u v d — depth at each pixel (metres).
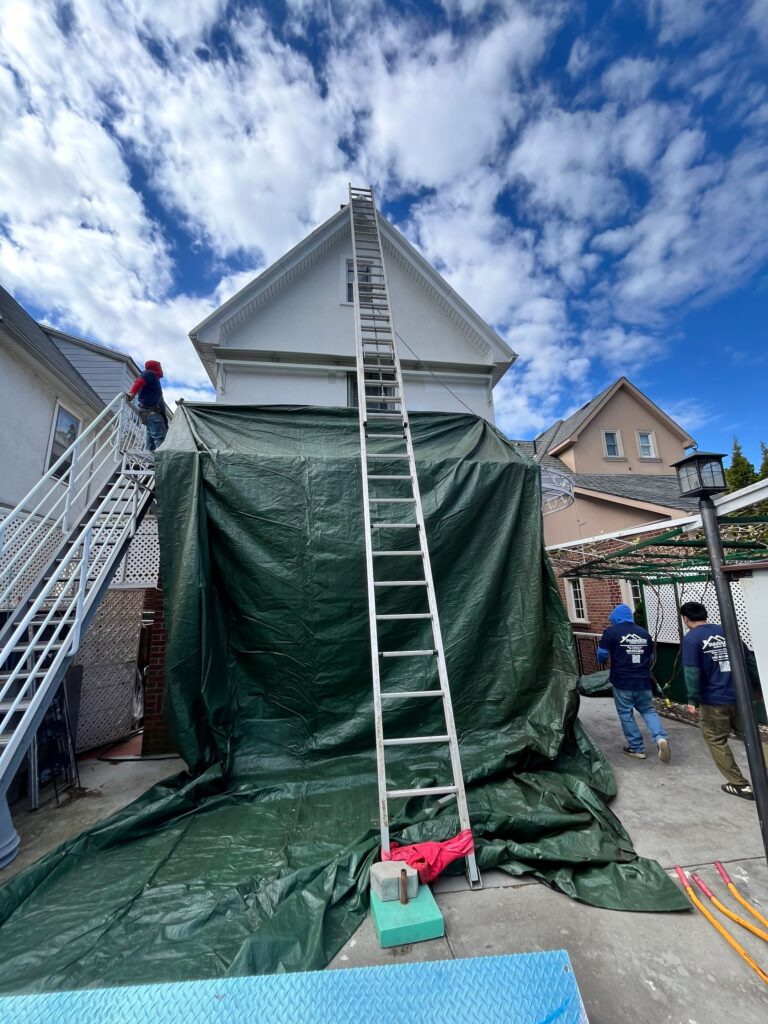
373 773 3.72
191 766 3.59
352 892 2.48
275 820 3.20
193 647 3.73
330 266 8.22
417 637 4.14
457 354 8.27
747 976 2.00
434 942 2.19
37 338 9.21
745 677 2.54
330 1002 1.53
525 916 2.36
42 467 9.28
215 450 4.30
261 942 2.07
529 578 4.38
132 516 5.15
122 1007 1.50
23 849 3.23
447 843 2.65
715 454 2.71
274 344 7.66
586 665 9.70
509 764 3.65
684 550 6.50
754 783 2.47
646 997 1.90
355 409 4.99
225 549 4.13
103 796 4.23
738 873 2.73
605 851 2.77
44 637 4.67
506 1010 1.52
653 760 4.63
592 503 11.08
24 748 3.24
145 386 5.93
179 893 2.49
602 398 15.93
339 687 4.00
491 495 4.63
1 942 2.16
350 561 4.18
